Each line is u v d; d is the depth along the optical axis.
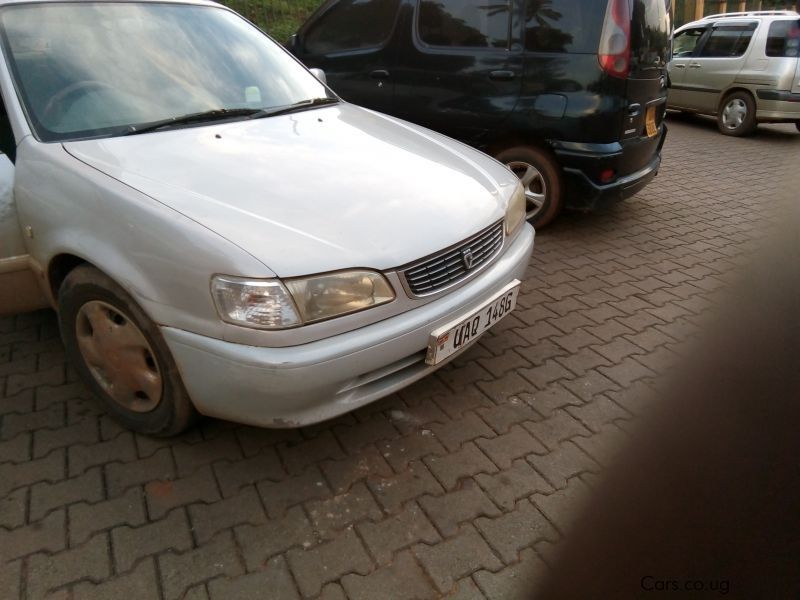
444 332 2.22
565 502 2.18
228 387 1.96
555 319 3.49
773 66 8.66
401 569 1.91
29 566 1.87
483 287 2.41
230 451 2.38
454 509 2.14
